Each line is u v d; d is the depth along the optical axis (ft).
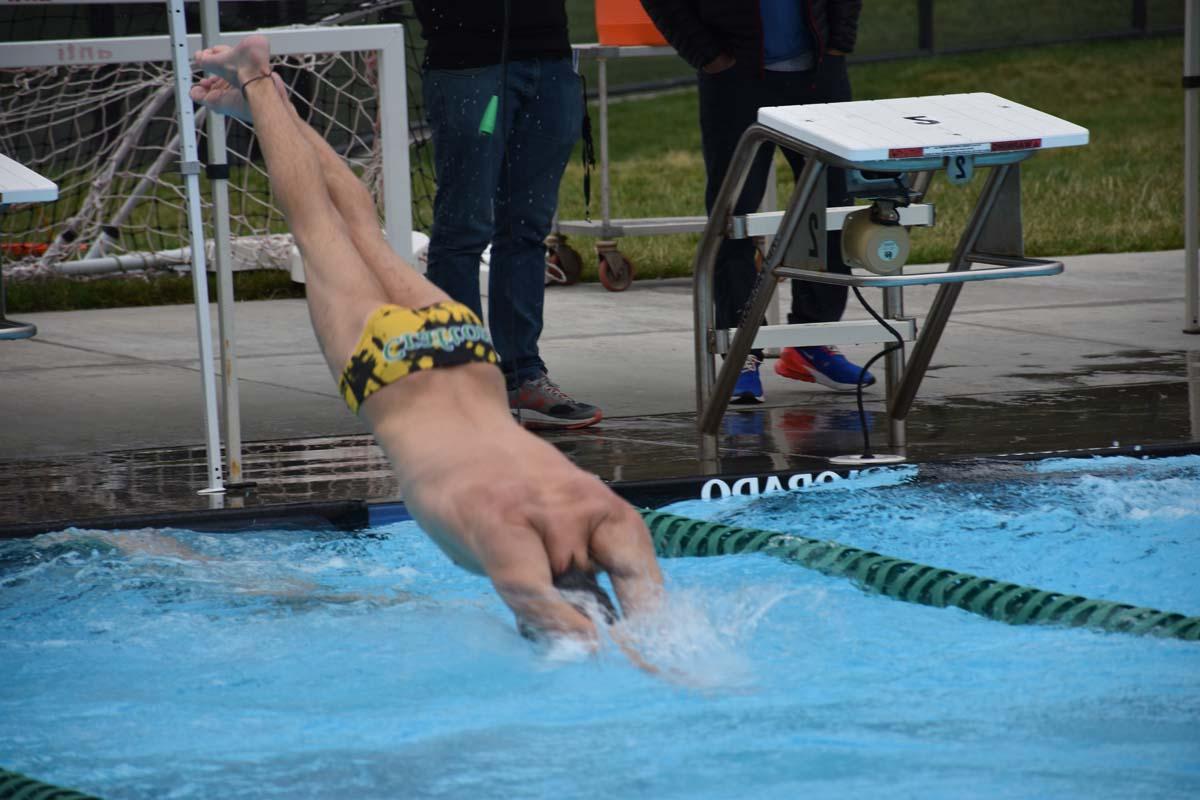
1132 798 23.67
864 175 43.47
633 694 28.89
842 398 57.57
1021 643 31.89
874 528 40.47
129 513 41.19
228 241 43.57
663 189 142.41
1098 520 40.52
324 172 37.93
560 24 52.54
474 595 36.04
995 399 54.95
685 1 55.21
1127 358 63.05
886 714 27.73
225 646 32.40
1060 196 130.21
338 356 33.96
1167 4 245.04
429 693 29.35
